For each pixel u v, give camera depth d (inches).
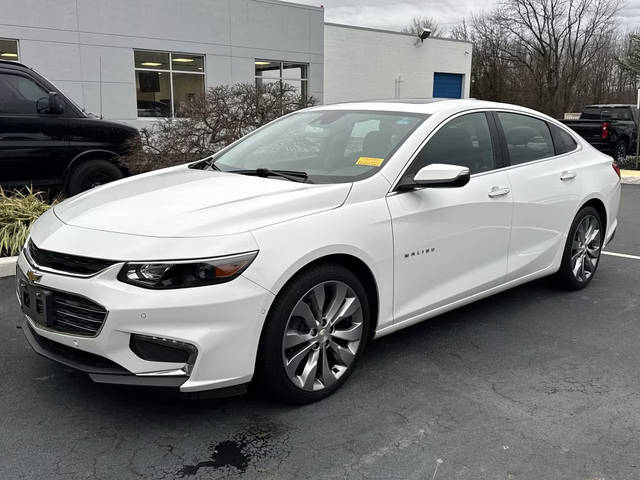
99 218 122.5
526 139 183.6
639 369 148.7
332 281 126.3
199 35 686.5
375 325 139.2
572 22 1726.1
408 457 110.0
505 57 1683.1
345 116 167.9
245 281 110.9
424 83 1096.8
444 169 133.6
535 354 156.8
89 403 129.0
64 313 115.0
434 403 130.0
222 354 110.0
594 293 208.8
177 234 111.1
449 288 153.7
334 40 936.3
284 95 366.6
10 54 558.9
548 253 188.1
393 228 135.9
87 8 595.5
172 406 127.7
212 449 112.0
